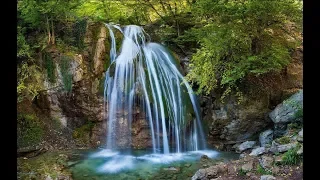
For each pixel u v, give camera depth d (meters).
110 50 8.45
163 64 8.79
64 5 7.66
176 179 5.78
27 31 7.89
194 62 7.54
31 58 7.38
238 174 4.96
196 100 8.41
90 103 7.92
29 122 7.29
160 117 7.96
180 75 8.78
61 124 7.84
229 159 6.91
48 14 7.67
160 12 11.30
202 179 5.16
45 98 7.70
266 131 7.30
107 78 8.12
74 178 5.78
